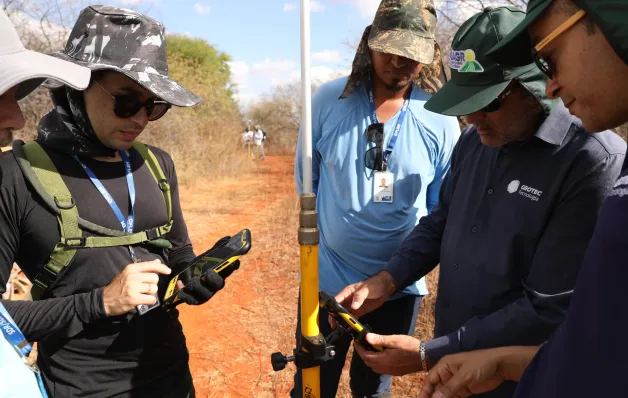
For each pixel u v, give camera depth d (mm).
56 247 1312
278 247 5832
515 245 1389
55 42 6730
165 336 1570
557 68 829
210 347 3586
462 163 1665
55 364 1404
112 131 1384
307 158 1334
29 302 1280
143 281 1289
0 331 941
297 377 2270
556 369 793
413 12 1826
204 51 24094
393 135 2016
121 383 1466
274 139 27484
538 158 1344
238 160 13852
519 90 1273
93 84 1344
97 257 1382
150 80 1370
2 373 894
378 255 2102
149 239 1495
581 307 748
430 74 2059
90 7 1402
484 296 1479
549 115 1287
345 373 3084
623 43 675
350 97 2059
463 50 1315
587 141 1263
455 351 1342
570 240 1259
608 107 775
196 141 12609
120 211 1462
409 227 2082
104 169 1456
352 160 2051
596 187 1227
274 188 10641
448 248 1608
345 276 2168
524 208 1357
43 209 1302
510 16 1278
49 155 1354
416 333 3336
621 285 677
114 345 1438
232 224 7199
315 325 1419
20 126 1070
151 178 1582
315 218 1366
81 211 1379
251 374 3223
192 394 1717
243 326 3898
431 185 2174
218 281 1403
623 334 677
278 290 4598
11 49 1002
